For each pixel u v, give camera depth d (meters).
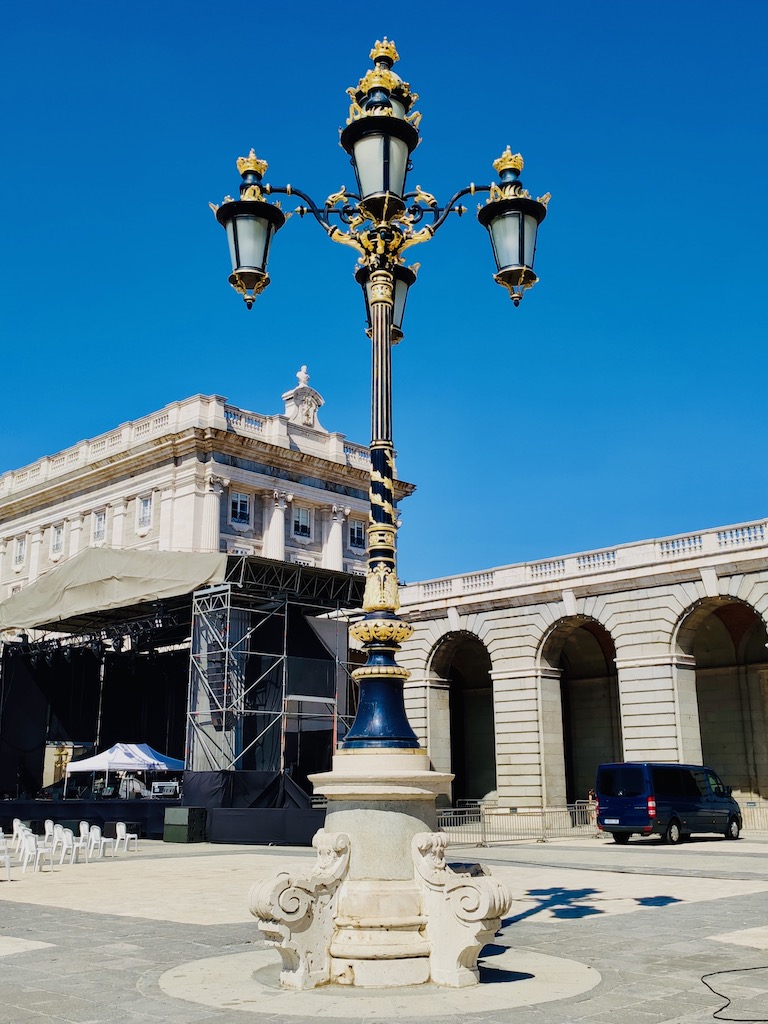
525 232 9.87
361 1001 6.91
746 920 11.20
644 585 33.50
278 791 28.67
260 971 8.11
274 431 53.91
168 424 51.88
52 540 58.31
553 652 36.47
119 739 42.25
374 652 8.63
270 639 34.03
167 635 40.59
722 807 28.14
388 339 9.35
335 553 55.66
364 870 7.79
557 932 10.30
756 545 30.98
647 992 7.21
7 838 29.55
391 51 9.71
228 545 50.88
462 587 38.94
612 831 26.61
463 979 7.40
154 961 8.84
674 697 32.19
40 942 10.03
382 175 9.23
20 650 40.19
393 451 9.09
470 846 26.19
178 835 27.28
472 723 44.97
